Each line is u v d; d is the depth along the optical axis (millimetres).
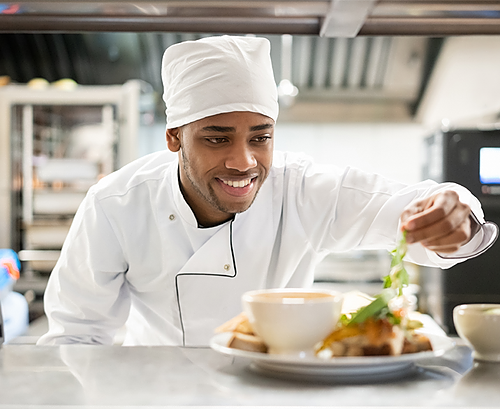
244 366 688
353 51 3363
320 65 3447
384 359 604
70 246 1235
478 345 717
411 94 3506
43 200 2977
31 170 3012
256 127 1030
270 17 973
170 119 1122
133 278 1272
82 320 1234
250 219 1214
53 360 721
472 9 917
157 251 1235
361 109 3594
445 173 2348
